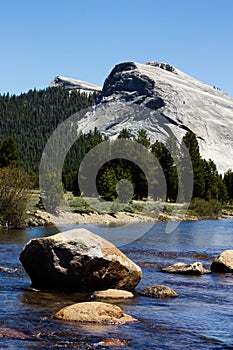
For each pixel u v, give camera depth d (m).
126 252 31.23
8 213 43.62
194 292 18.44
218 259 23.78
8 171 44.44
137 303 16.23
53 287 17.83
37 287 18.20
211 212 76.19
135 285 18.11
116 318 13.77
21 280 19.56
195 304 16.41
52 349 11.27
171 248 34.12
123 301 16.42
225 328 13.58
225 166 197.50
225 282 20.66
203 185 85.19
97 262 17.22
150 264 25.84
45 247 17.64
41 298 16.41
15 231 41.03
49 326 12.98
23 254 18.22
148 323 13.76
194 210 74.94
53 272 17.47
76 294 17.22
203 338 12.59
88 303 14.12
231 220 72.50
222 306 16.23
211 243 38.25
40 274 17.83
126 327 13.24
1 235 37.59
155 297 17.25
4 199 43.69
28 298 16.38
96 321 13.48
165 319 14.29
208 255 30.59
